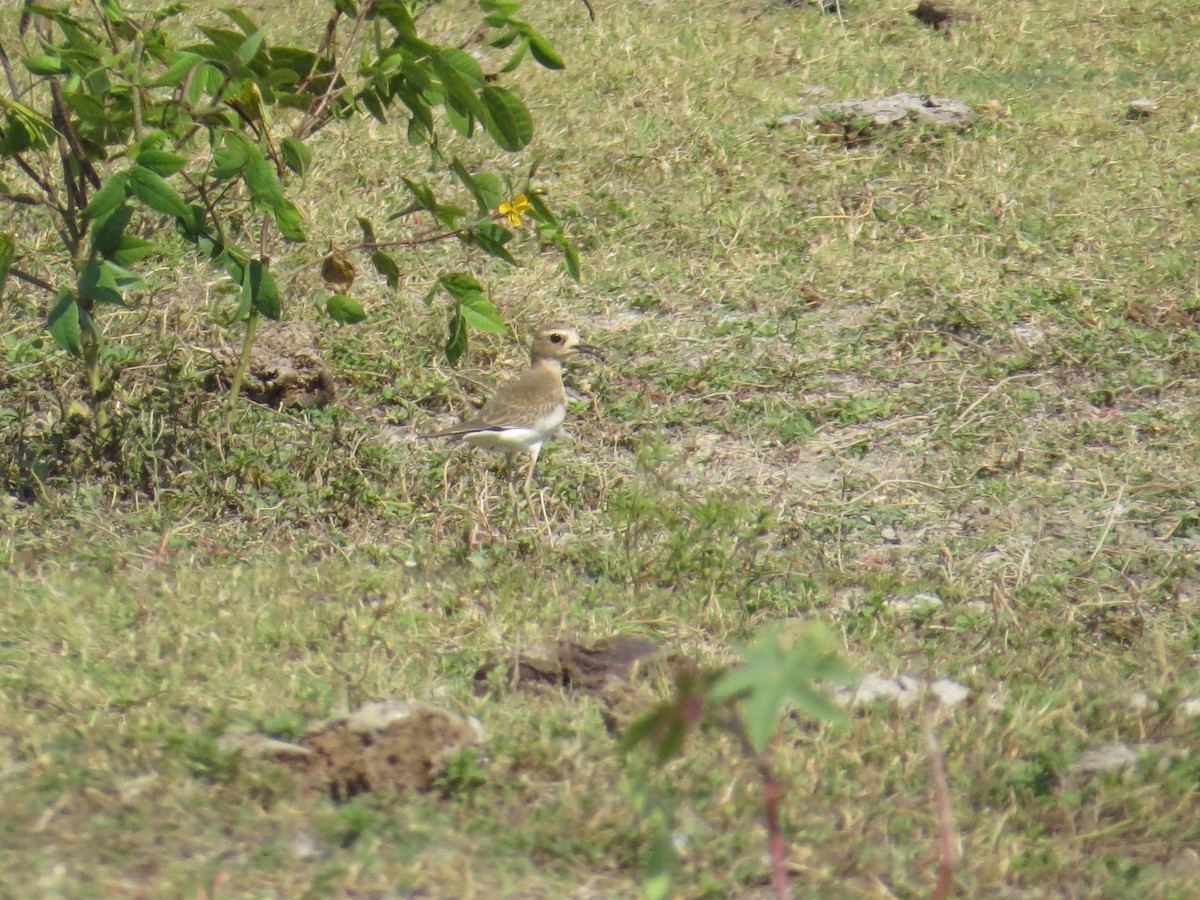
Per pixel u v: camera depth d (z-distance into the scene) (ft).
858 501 42.55
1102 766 27.22
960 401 47.96
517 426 40.83
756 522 39.70
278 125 63.82
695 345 51.67
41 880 21.21
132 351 46.39
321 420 45.27
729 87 74.38
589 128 68.03
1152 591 37.65
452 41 77.77
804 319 53.72
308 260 54.24
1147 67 80.33
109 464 40.06
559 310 53.47
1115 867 24.07
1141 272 56.29
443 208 39.96
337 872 21.83
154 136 35.27
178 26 74.95
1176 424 46.91
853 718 29.17
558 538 39.47
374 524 39.37
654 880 18.01
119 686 27.45
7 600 31.45
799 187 63.98
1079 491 43.24
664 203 61.87
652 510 37.78
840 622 34.63
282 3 82.07
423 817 23.85
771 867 23.25
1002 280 56.08
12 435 40.91
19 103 36.29
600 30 81.76
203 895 20.95
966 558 39.47
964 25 84.79
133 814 23.13
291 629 31.09
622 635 32.27
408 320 51.47
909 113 69.82
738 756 26.37
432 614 33.06
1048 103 73.87
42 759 24.34
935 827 25.04
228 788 24.23
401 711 26.78
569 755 26.00
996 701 30.63
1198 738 28.73
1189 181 65.10
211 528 38.24
